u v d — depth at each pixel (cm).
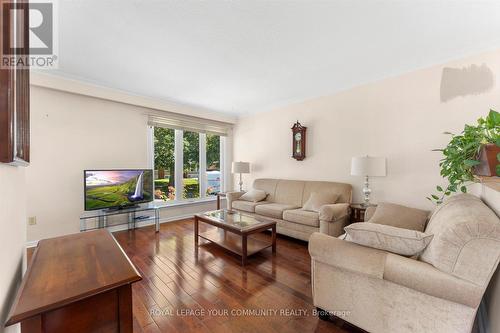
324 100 375
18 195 98
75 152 325
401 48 232
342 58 253
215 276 221
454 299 106
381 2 164
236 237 309
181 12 174
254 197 408
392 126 300
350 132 343
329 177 371
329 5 167
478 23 190
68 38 209
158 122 414
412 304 120
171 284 206
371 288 133
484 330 141
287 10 173
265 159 475
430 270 111
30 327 65
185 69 279
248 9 171
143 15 177
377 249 134
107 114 355
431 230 142
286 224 329
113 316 78
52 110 306
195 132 481
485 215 111
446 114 258
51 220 307
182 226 398
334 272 148
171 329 150
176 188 451
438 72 263
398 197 296
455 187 188
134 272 84
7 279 73
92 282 76
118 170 341
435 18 183
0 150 59
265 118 473
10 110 60
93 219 343
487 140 132
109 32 200
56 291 71
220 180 534
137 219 374
